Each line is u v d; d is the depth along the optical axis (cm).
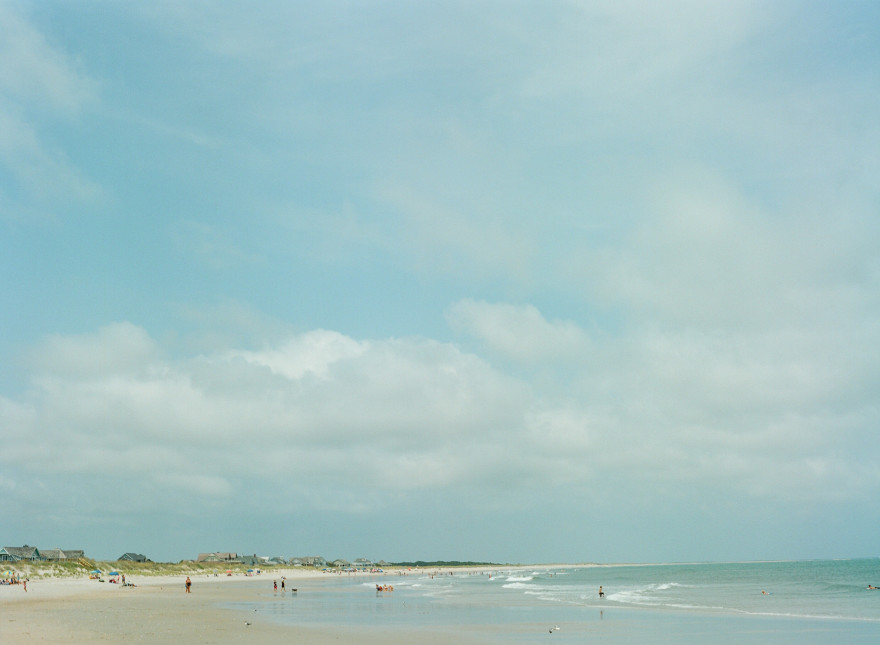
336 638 4072
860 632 4572
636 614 6006
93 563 15250
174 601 7694
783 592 10062
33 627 4269
